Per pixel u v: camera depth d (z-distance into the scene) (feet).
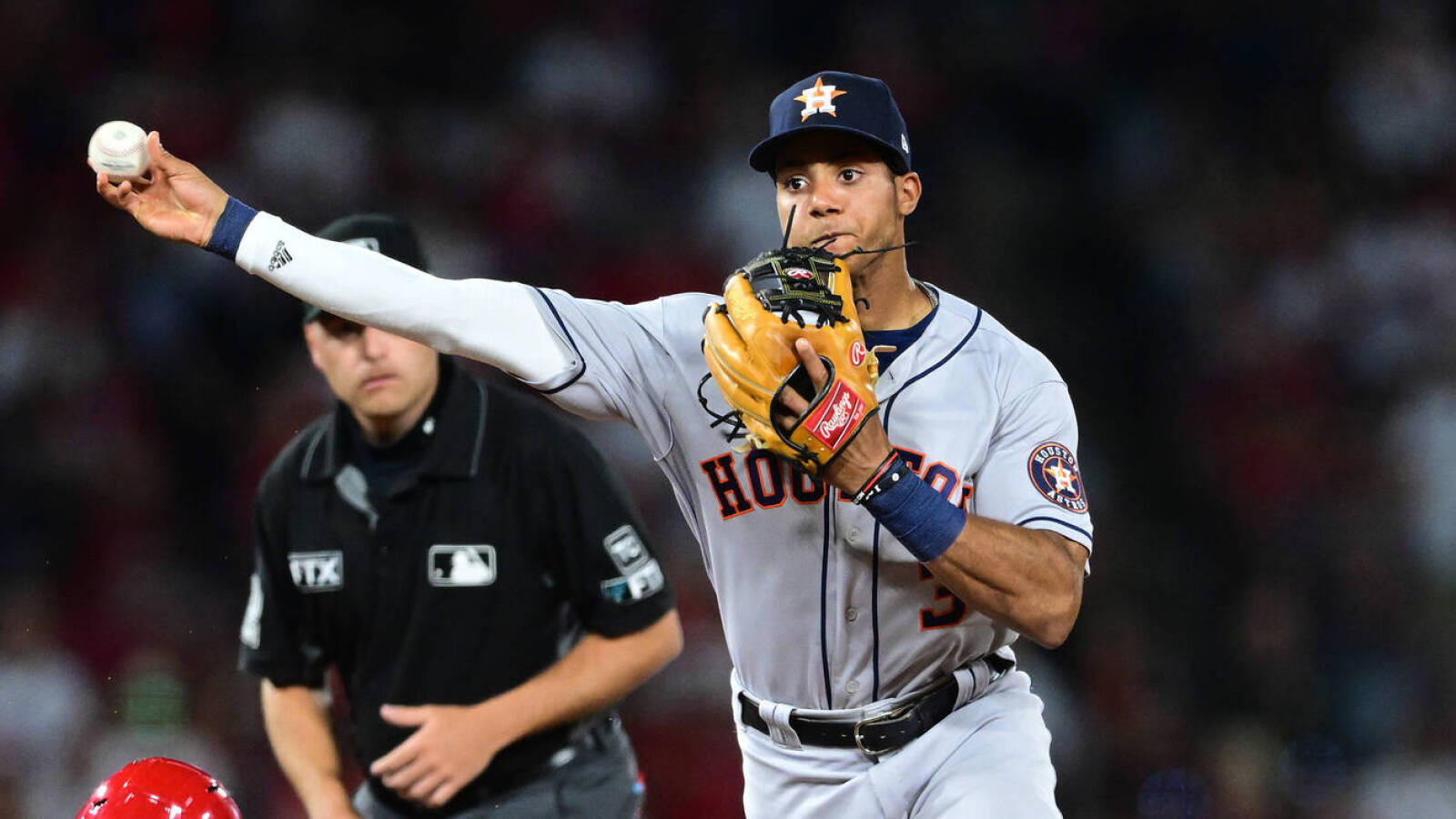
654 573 54.24
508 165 148.97
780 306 38.81
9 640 103.86
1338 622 129.08
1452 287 153.17
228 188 140.87
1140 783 115.14
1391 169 165.48
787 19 165.68
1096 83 166.40
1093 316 153.58
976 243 155.02
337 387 51.90
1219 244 157.48
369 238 54.34
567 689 52.85
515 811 53.93
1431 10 174.09
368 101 150.61
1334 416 145.89
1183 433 146.10
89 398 123.85
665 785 104.01
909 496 39.50
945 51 165.78
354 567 53.52
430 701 53.26
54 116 139.95
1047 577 40.68
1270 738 121.49
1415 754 120.57
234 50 148.46
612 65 157.38
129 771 35.83
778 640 44.50
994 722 45.09
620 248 147.13
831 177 42.39
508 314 41.04
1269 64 168.66
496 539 53.11
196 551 120.47
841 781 45.27
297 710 56.49
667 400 43.57
